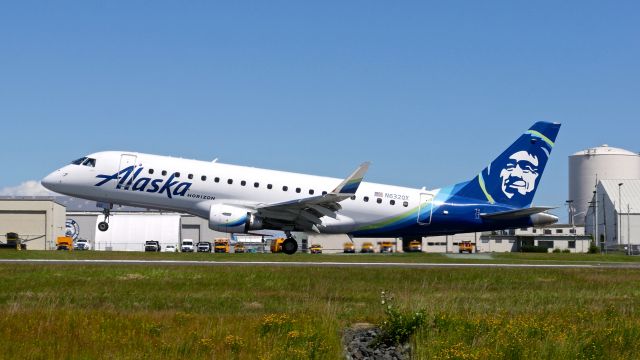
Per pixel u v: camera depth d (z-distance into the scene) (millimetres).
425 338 18688
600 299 28906
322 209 50406
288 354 17359
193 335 18812
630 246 116375
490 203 54719
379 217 54062
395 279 35031
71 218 133250
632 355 18141
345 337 19516
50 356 16875
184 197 52531
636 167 155625
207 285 31531
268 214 51000
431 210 54281
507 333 18750
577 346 18109
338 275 36062
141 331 19516
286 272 36969
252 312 23844
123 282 31859
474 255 67438
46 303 24719
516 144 54781
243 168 53562
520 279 36156
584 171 156625
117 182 52469
